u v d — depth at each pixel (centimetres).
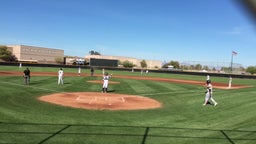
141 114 1603
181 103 2089
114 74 6006
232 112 1644
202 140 1060
